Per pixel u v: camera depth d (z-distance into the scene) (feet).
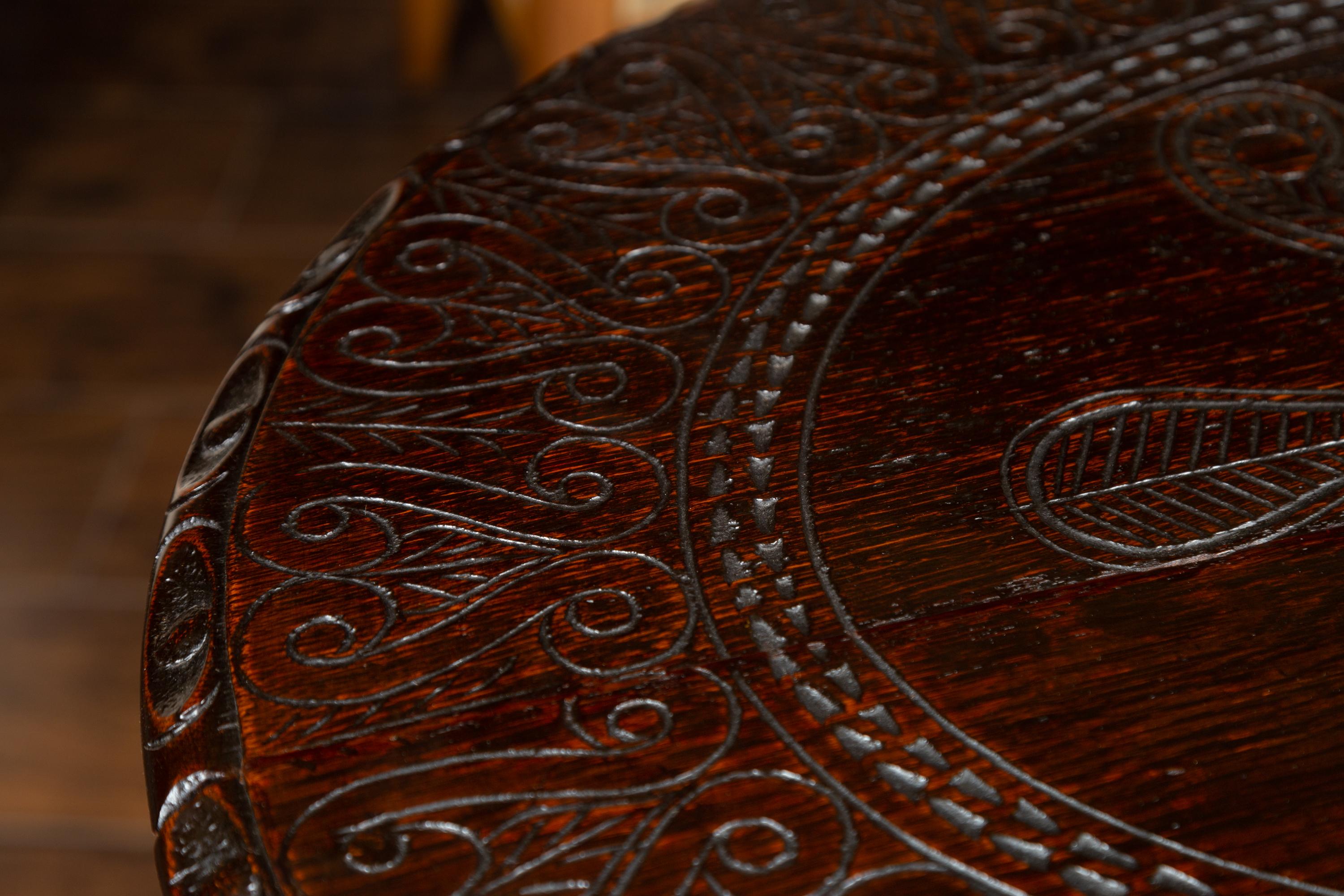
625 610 2.22
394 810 2.11
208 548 2.27
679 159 2.62
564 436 2.34
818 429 2.34
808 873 2.07
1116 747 2.13
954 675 2.17
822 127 2.65
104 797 3.32
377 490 2.31
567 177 2.61
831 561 2.24
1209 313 2.41
